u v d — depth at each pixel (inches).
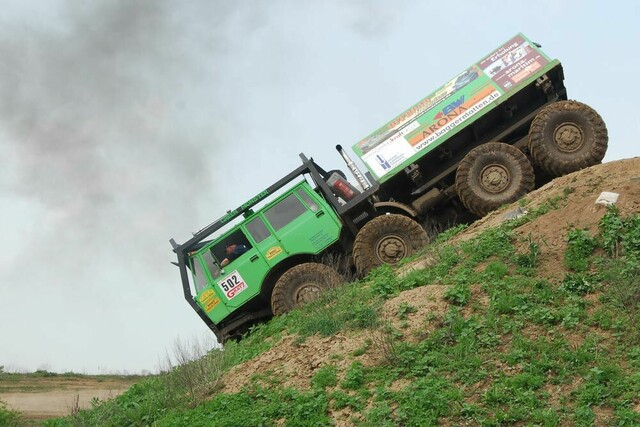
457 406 381.1
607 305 433.4
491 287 465.7
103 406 525.3
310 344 472.7
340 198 655.8
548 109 644.1
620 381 376.8
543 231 502.9
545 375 393.4
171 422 433.4
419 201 669.3
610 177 529.0
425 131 656.4
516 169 637.9
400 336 445.7
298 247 650.2
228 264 658.8
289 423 399.9
